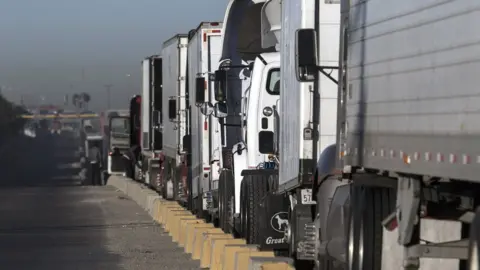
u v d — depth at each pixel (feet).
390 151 77.56
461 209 71.26
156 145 317.01
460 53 62.80
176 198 248.32
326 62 107.55
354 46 90.22
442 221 75.46
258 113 143.95
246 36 166.91
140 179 392.88
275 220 131.13
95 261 140.67
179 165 245.86
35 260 143.33
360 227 87.71
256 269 97.66
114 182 411.34
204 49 188.96
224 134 172.86
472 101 60.39
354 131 89.35
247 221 139.54
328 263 106.32
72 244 167.12
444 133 65.16
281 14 124.16
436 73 67.15
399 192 77.05
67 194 343.67
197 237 142.82
